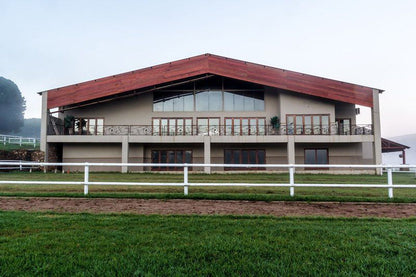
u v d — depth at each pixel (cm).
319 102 2652
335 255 366
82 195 878
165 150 2770
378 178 1928
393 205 781
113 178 1700
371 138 2502
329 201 838
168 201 818
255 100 2800
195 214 634
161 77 2528
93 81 2497
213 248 387
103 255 357
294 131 2638
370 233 467
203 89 2823
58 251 371
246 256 359
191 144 2770
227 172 2558
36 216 591
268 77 2527
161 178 1755
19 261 336
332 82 2509
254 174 2384
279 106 2708
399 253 376
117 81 2506
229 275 307
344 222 560
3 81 9450
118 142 2659
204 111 2781
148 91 2670
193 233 464
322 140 2523
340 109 2772
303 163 2700
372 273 315
